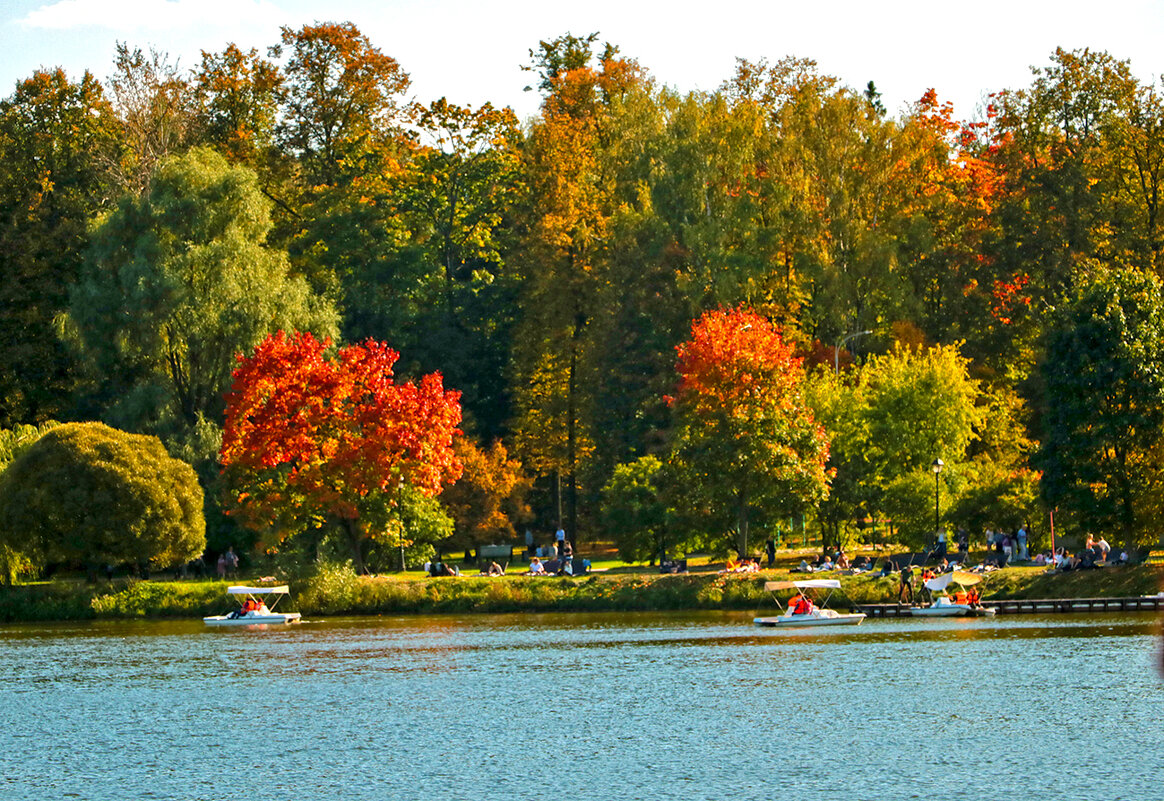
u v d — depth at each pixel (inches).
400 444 6304.1
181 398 7544.3
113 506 6131.9
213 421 7313.0
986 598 6043.3
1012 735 3272.6
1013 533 6875.0
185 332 7229.3
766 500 6565.0
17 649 5123.0
